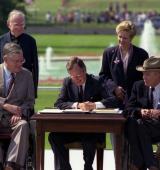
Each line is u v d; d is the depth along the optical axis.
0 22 104.44
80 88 21.45
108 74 22.84
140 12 176.25
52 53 112.50
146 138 20.62
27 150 20.59
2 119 20.89
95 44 130.50
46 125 20.03
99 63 76.25
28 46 23.70
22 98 21.44
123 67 22.53
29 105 21.36
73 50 118.44
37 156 20.20
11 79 21.39
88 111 20.39
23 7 119.38
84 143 20.53
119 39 22.38
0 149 20.53
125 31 22.23
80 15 174.75
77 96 21.41
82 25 166.75
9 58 21.05
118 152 20.06
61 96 21.47
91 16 175.50
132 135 20.59
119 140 20.00
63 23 167.38
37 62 23.98
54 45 128.00
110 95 21.38
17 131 20.44
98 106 21.03
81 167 23.91
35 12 179.12
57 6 189.88
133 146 20.59
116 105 21.30
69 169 20.66
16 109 20.94
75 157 25.44
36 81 23.94
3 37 23.72
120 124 19.91
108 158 25.09
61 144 20.66
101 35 150.62
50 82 63.59
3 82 21.41
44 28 155.38
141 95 21.39
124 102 22.19
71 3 194.38
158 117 20.84
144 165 20.64
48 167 23.75
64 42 133.88
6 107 20.94
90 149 20.52
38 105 38.69
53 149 20.70
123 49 22.55
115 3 191.50
